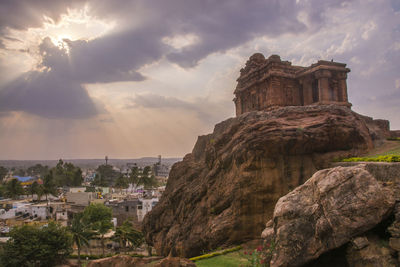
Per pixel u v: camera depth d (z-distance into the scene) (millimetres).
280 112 29000
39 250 40844
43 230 43438
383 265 13250
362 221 13883
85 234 45812
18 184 95375
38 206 72500
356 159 23734
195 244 28016
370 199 14016
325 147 26500
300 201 16125
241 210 24781
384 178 16359
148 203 75688
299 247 14812
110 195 103375
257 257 17109
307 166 25938
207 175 30875
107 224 51969
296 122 27078
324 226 14391
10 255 39906
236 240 24859
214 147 32250
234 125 30672
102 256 50344
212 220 26875
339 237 14047
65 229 46500
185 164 41938
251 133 25844
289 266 14734
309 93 38375
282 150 25078
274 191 24750
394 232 13781
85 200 80062
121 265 15281
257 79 41312
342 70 38156
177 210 35344
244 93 45562
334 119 26984
